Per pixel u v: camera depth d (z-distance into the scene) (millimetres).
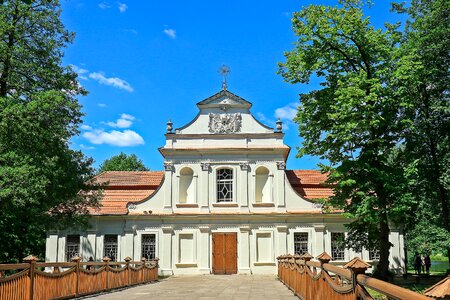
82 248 34594
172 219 35125
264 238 35031
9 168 21141
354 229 23766
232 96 36844
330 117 21250
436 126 23016
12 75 24078
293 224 35031
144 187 38188
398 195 20688
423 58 23094
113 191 37906
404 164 22531
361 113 20312
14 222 24828
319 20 21891
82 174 28281
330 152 22812
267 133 36188
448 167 22359
